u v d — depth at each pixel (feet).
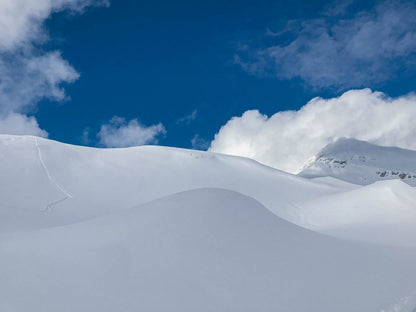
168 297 21.68
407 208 65.41
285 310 21.42
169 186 121.19
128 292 21.74
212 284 23.75
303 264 28.89
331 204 84.84
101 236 29.30
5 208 58.23
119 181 114.83
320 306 22.11
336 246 35.53
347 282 26.16
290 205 100.27
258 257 28.76
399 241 44.04
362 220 64.34
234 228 32.76
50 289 21.21
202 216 33.06
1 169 97.91
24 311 18.92
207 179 134.51
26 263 23.86
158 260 25.75
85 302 20.36
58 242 28.32
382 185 82.23
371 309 21.83
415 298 23.47
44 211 78.23
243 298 22.54
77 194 96.12
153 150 151.64
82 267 23.98
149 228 30.07
